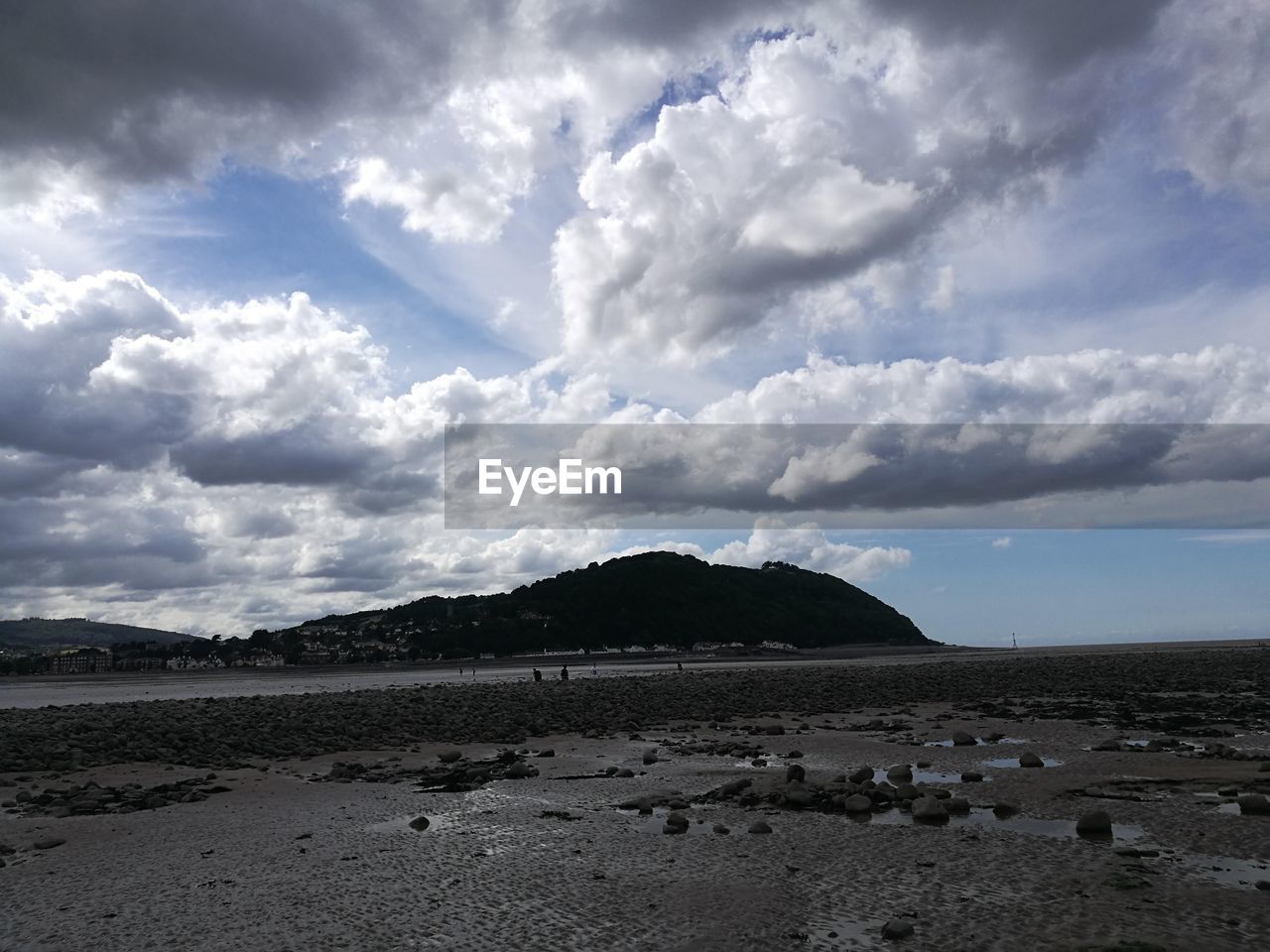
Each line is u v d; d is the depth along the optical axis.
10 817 22.47
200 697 76.75
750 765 29.09
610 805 22.41
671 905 13.75
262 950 12.25
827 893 14.20
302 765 31.36
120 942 12.76
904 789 21.73
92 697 95.62
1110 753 28.70
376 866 16.67
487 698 59.41
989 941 11.84
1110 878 14.50
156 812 22.75
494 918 13.35
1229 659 92.62
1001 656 155.75
